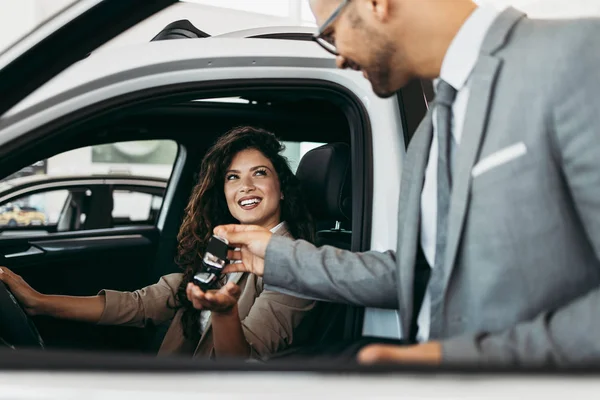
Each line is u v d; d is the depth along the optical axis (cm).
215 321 161
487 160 97
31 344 162
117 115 136
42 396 65
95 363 67
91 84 130
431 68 110
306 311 180
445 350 83
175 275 222
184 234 216
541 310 95
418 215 119
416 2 105
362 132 151
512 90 96
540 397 63
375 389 64
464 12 107
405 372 66
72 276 259
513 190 95
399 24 106
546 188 93
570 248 94
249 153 201
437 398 63
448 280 102
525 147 94
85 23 111
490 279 97
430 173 119
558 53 92
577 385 64
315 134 246
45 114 125
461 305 102
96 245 264
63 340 213
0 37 124
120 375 66
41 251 252
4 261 242
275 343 175
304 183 208
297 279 141
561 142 91
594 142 87
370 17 107
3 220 305
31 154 126
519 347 85
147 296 214
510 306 96
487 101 98
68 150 223
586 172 88
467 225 99
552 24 98
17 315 163
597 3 165
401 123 151
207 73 142
